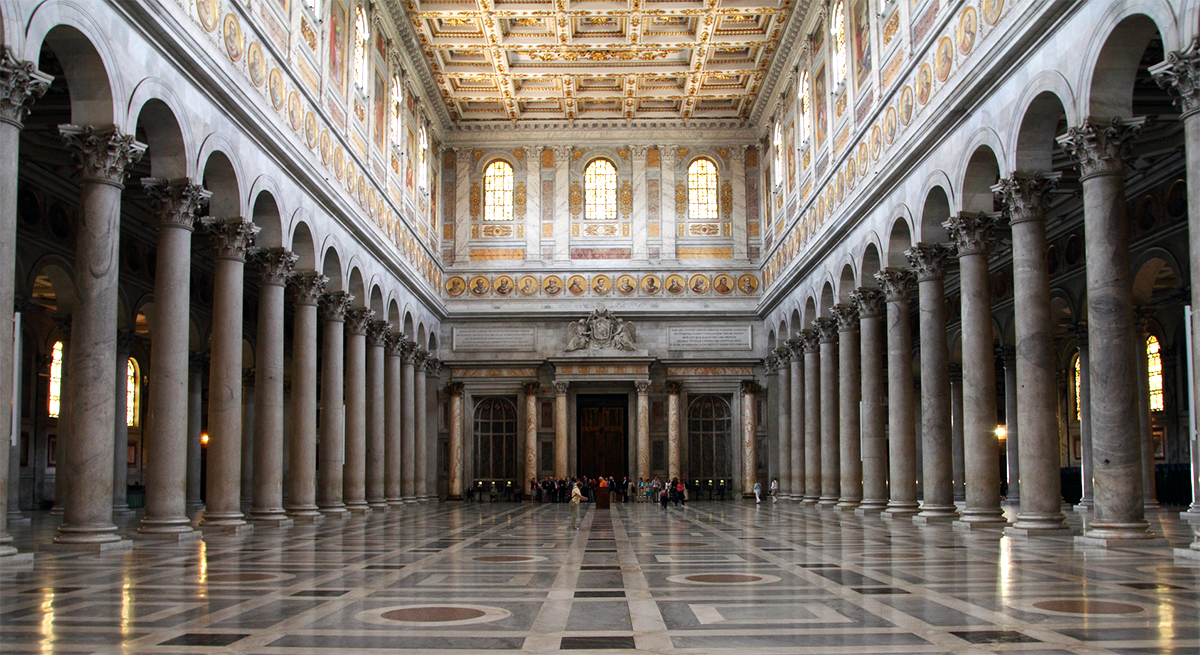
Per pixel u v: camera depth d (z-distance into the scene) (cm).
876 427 2983
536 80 4519
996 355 3834
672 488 4372
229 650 712
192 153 1930
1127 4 1530
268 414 2417
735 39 4003
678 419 4781
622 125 4903
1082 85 1662
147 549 1648
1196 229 1384
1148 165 2723
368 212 3325
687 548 1697
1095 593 1015
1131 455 1595
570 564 1400
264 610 920
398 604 963
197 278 3597
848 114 3127
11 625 827
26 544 1702
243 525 2125
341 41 3041
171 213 1897
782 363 4366
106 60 1611
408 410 4178
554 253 4850
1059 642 737
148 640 754
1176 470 3397
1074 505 3366
